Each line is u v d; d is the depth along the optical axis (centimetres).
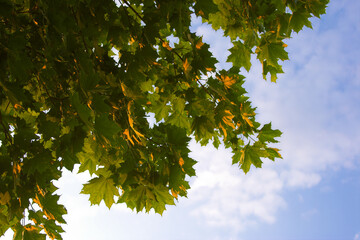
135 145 234
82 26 229
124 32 240
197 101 276
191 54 270
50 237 228
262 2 280
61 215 213
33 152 196
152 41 242
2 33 173
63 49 203
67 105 201
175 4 230
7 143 201
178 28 237
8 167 190
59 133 198
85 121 158
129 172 230
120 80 224
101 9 230
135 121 230
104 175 238
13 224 228
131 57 241
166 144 239
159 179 234
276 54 300
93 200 241
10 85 170
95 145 199
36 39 208
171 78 287
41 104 232
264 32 291
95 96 171
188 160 237
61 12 196
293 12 285
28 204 200
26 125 199
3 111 206
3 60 173
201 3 228
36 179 200
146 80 262
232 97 296
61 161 195
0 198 193
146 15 238
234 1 285
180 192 238
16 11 201
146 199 243
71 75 214
